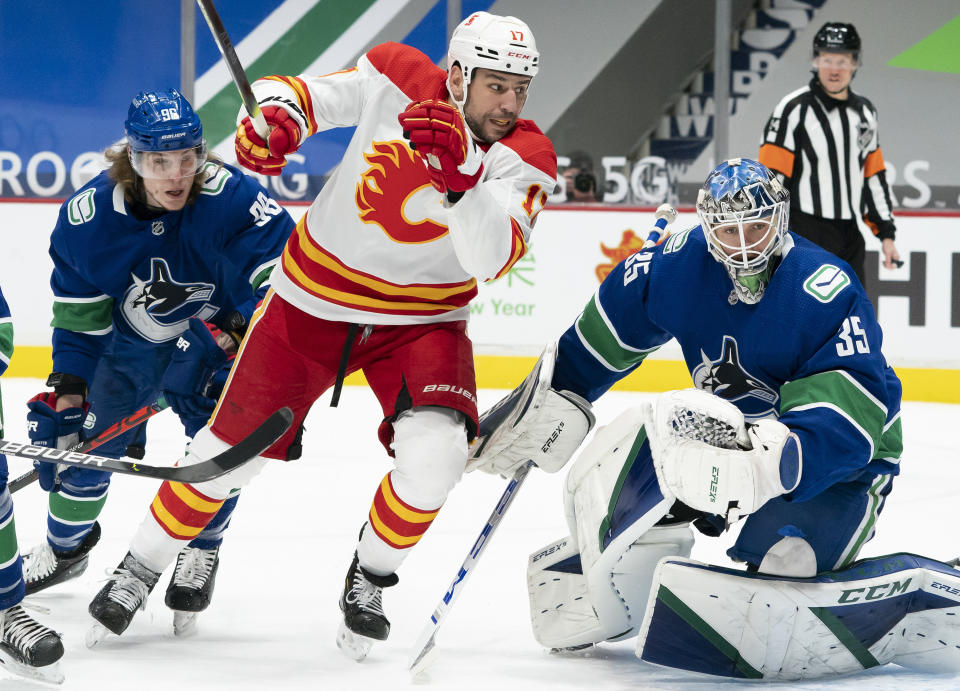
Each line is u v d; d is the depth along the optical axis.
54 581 9.54
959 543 11.70
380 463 15.72
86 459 7.09
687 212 23.95
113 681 7.46
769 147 19.89
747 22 25.31
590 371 8.45
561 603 8.12
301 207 24.67
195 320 8.45
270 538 11.75
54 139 25.27
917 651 7.67
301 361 7.98
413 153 7.39
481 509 13.26
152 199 8.45
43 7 25.00
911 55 24.69
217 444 7.95
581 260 22.75
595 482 7.79
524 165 7.31
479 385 22.73
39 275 22.78
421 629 8.86
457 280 7.89
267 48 25.25
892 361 22.03
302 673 7.71
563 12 25.17
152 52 25.27
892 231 20.05
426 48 25.47
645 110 25.12
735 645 7.38
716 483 7.05
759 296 7.58
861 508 7.65
